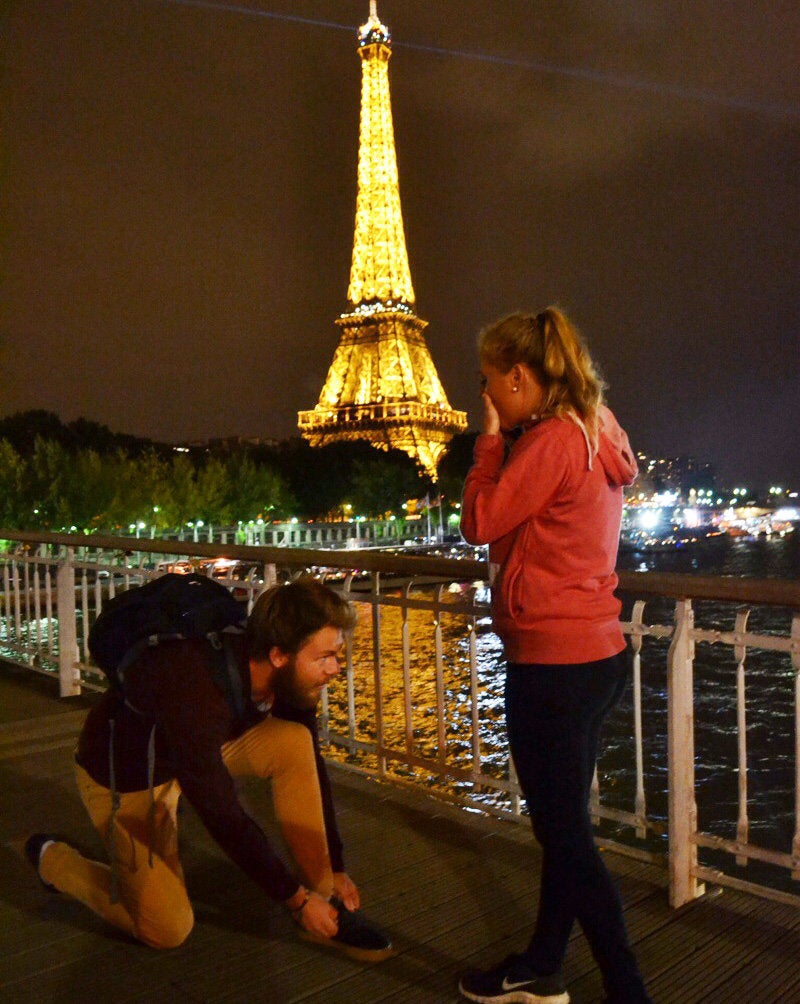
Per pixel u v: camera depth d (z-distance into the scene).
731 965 3.34
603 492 2.91
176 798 3.62
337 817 4.99
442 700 5.15
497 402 3.05
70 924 3.83
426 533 106.81
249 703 3.16
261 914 3.88
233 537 83.00
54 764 6.15
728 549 180.62
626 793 17.56
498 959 3.47
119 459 72.06
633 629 4.15
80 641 10.02
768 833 15.98
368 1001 3.21
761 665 30.80
